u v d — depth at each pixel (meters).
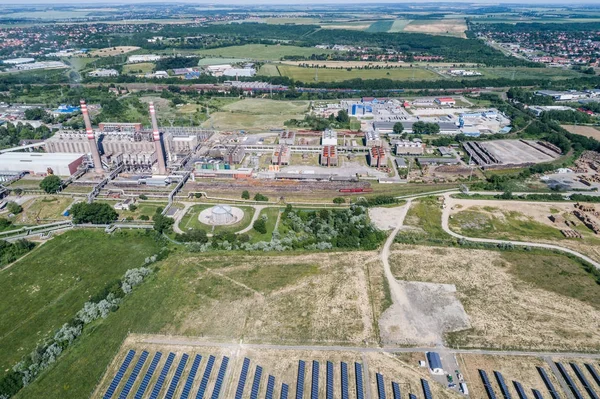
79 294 160.00
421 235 199.25
